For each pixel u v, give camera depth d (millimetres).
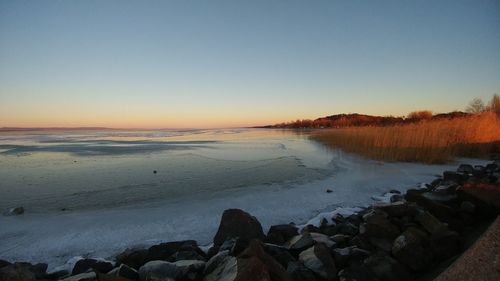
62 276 4141
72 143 33125
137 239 5520
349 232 4973
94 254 4957
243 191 8867
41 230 6062
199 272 3816
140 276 3689
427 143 13914
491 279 2689
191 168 13398
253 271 3010
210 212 6965
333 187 8953
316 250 3922
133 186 9984
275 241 4883
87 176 11969
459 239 3873
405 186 8773
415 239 3818
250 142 29547
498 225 3787
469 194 5062
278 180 10312
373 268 3586
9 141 39250
